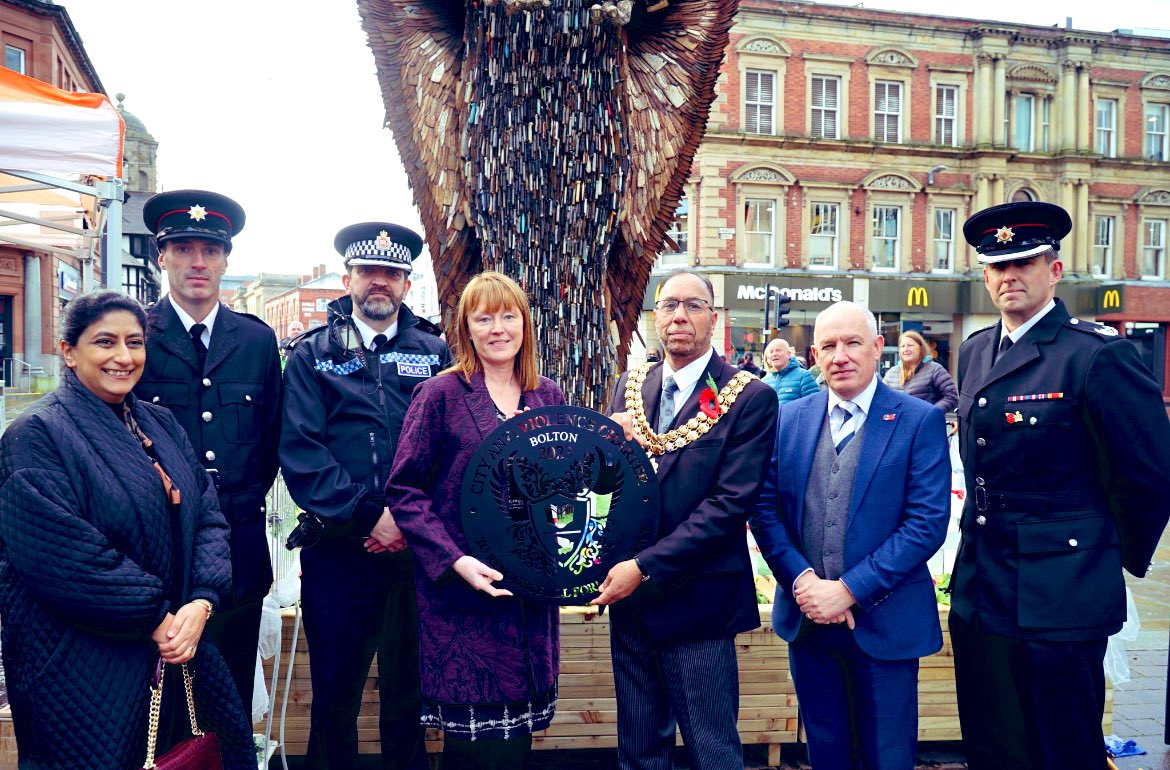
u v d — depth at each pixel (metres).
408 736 2.59
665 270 19.05
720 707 2.21
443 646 2.05
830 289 19.08
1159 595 5.36
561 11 2.63
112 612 1.81
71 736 1.81
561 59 2.66
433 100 2.75
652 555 2.08
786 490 2.41
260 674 2.76
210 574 2.05
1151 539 2.25
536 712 2.11
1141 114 21.20
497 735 2.03
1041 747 2.27
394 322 2.69
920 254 19.91
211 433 2.42
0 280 17.48
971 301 19.81
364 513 2.34
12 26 17.95
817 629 2.33
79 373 1.96
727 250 18.73
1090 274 20.98
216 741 2.02
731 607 2.22
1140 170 21.17
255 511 2.47
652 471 2.14
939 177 19.92
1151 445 2.16
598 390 2.82
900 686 2.26
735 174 18.56
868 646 2.22
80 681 1.82
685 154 2.85
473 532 2.03
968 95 19.95
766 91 18.81
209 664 2.08
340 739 2.53
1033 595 2.24
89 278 6.87
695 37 2.80
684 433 2.24
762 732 2.98
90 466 1.87
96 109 4.71
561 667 2.89
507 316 2.15
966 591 2.44
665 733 2.33
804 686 2.39
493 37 2.63
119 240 4.87
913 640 2.25
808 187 19.12
